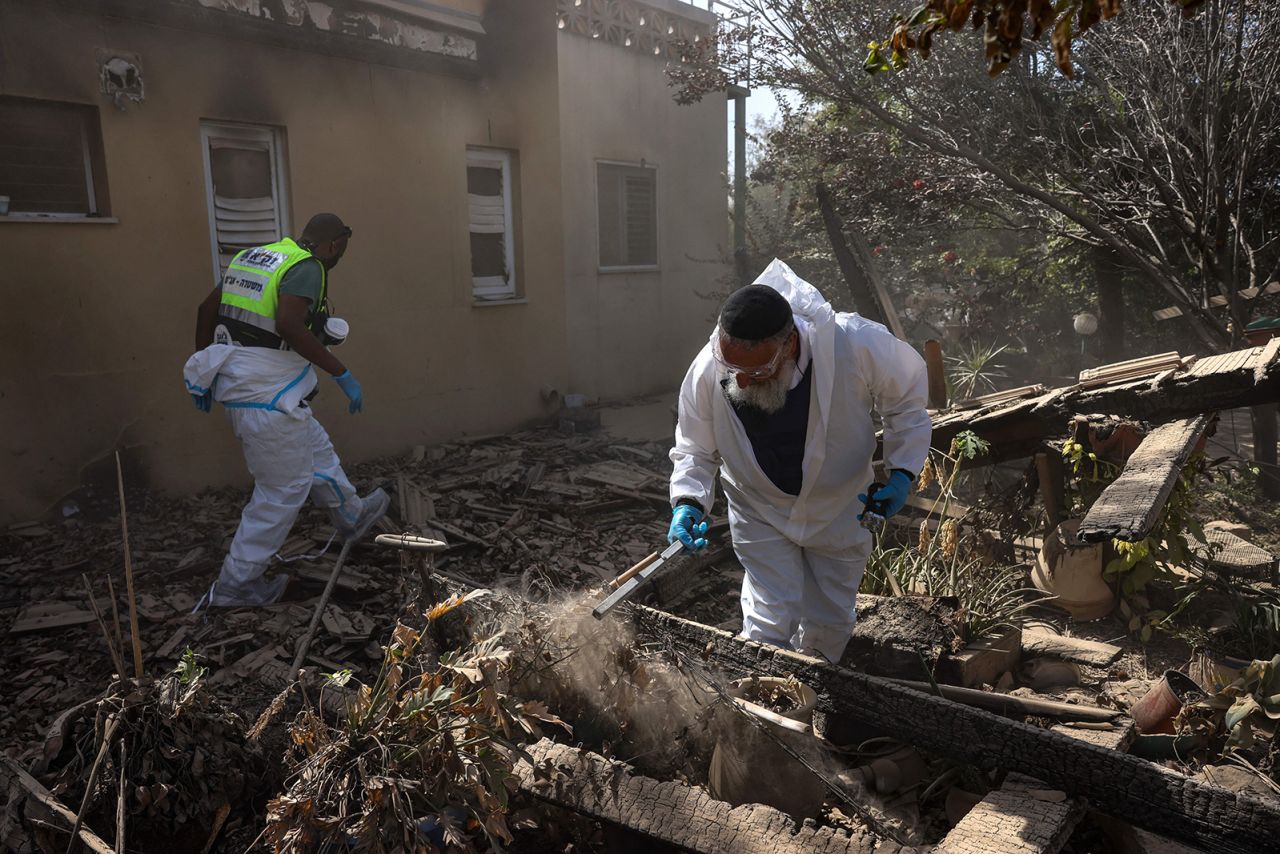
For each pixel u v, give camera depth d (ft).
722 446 10.88
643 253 38.47
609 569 17.54
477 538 18.38
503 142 28.60
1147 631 13.94
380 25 24.47
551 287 30.83
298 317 15.03
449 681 8.66
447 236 27.22
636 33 36.06
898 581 14.12
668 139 38.32
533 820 9.47
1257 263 26.12
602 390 36.76
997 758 8.46
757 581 11.27
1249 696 10.53
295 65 22.93
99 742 8.77
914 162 27.04
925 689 10.43
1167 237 26.50
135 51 19.94
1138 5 22.52
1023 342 36.47
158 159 20.59
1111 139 25.76
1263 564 15.42
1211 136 21.63
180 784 8.87
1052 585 14.94
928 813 9.70
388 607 15.39
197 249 21.49
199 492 21.89
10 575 16.74
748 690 9.47
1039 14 5.59
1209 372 13.89
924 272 36.22
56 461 19.52
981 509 16.51
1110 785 7.79
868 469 10.91
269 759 9.73
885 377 10.36
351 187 24.54
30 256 18.76
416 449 26.14
